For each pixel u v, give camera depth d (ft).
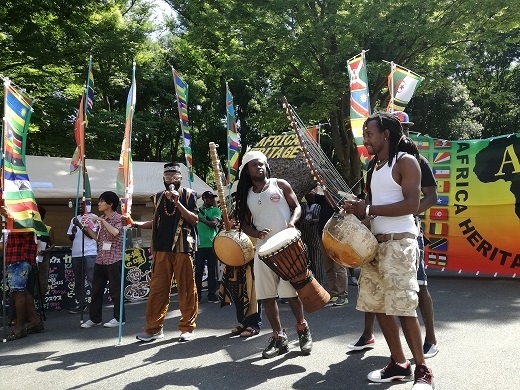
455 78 82.79
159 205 19.27
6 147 20.22
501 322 20.12
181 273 19.12
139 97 81.20
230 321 22.61
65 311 27.50
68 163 40.29
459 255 33.35
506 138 31.94
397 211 12.10
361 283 13.58
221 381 14.30
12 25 47.80
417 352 12.28
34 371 16.06
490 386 13.03
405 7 51.49
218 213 29.45
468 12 52.03
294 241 14.83
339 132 63.16
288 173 30.66
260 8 52.80
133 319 24.06
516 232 31.42
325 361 15.69
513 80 98.73
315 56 54.90
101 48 53.11
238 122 89.45
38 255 24.95
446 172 33.78
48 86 54.49
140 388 14.06
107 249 22.40
